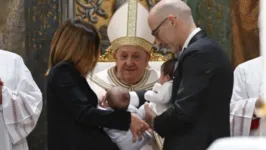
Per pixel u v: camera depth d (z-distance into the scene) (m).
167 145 4.92
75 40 5.12
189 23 5.02
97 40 5.24
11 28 9.77
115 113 5.05
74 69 5.09
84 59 5.13
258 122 6.87
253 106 6.84
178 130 4.82
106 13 9.85
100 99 5.47
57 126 5.09
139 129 5.09
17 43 9.82
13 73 7.49
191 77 4.67
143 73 6.80
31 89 7.43
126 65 6.64
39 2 9.88
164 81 5.26
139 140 5.28
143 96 5.97
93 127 5.08
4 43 9.73
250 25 9.95
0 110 7.07
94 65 5.27
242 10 9.96
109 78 6.85
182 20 4.98
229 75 4.78
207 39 4.88
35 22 9.86
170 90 5.14
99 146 5.05
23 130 7.20
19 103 7.12
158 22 5.02
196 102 4.61
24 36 9.85
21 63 7.65
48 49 9.84
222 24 10.08
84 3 9.87
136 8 6.75
